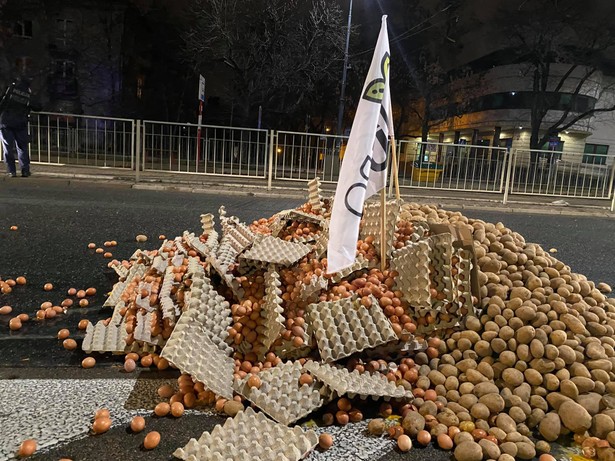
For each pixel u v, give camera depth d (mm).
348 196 2998
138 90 38906
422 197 13758
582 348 2908
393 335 2984
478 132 46562
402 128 42062
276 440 2275
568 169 14344
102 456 2223
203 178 14750
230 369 2826
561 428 2568
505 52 41938
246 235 4129
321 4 27422
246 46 27891
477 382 2793
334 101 34625
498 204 13398
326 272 3201
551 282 3502
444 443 2420
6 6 33500
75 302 4203
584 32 29922
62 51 34781
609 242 8438
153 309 3332
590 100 38219
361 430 2553
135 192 11750
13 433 2348
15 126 12352
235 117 41344
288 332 3057
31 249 5844
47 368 3047
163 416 2566
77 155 14992
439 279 3248
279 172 14773
